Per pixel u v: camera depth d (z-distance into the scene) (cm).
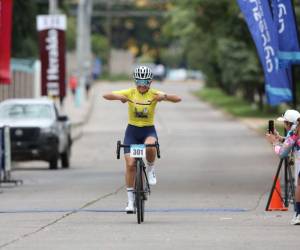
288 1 6775
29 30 15625
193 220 5284
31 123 9981
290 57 6812
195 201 6406
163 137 15838
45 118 10256
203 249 4166
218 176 8812
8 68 8988
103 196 6812
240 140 15062
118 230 4850
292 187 5681
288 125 5272
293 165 5894
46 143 9956
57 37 13825
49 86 13912
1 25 8881
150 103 5172
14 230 4900
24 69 17062
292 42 6806
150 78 5169
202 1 17950
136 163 5191
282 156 5306
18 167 10788
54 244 4359
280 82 7000
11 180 7944
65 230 4875
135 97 5172
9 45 8950
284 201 5803
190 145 14050
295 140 5225
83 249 4188
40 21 13850
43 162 11862
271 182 8106
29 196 6862
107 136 16262
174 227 4959
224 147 13600
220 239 4481
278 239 4472
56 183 8138
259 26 6919
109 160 11688
